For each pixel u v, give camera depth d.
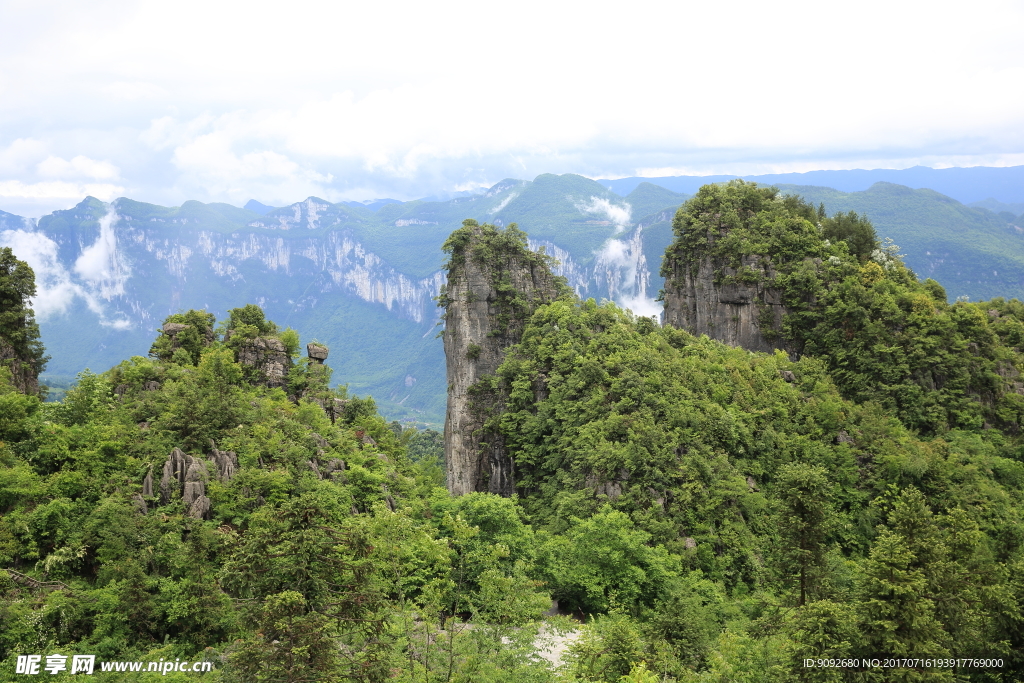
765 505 103.50
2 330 109.06
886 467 121.19
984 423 145.38
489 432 133.00
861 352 149.50
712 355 141.75
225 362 117.94
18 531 68.94
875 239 179.62
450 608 72.06
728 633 66.44
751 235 167.00
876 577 55.81
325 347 138.75
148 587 65.62
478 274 138.62
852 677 53.56
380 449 120.12
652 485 101.00
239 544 51.34
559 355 129.25
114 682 56.03
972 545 72.25
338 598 49.41
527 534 86.62
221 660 58.19
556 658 69.25
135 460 80.56
